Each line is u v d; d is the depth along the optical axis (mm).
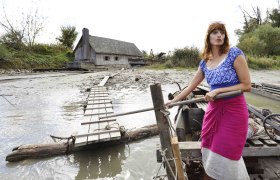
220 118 2439
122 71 26844
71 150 5336
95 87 14656
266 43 30875
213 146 2516
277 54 31062
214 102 2486
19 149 5109
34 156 5113
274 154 3078
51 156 5207
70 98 11961
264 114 4039
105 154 5270
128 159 5000
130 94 12547
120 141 5801
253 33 34562
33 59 31594
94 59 34375
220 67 2412
